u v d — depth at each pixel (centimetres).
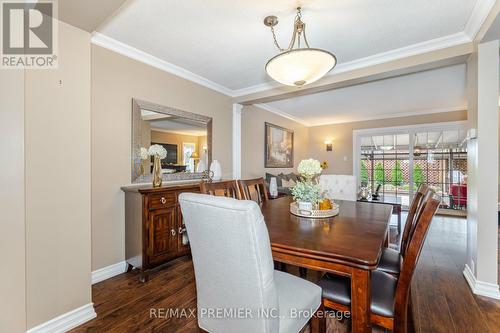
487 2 180
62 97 161
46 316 153
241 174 432
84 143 174
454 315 178
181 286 222
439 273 248
